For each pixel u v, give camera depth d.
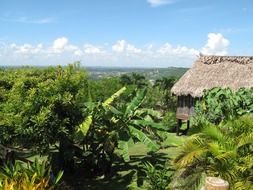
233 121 9.85
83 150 14.66
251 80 22.55
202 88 23.03
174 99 35.25
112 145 14.17
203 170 8.92
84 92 13.09
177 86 23.97
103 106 14.06
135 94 15.92
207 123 9.77
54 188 10.02
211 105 14.35
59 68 12.80
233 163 8.71
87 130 12.81
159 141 16.19
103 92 22.58
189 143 9.30
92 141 14.46
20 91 11.16
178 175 9.26
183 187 8.95
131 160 16.61
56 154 13.98
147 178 12.06
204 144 9.23
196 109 15.84
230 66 24.00
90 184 13.49
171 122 24.78
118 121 14.35
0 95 11.77
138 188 12.44
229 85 22.64
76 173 14.62
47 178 9.66
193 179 8.85
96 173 14.59
